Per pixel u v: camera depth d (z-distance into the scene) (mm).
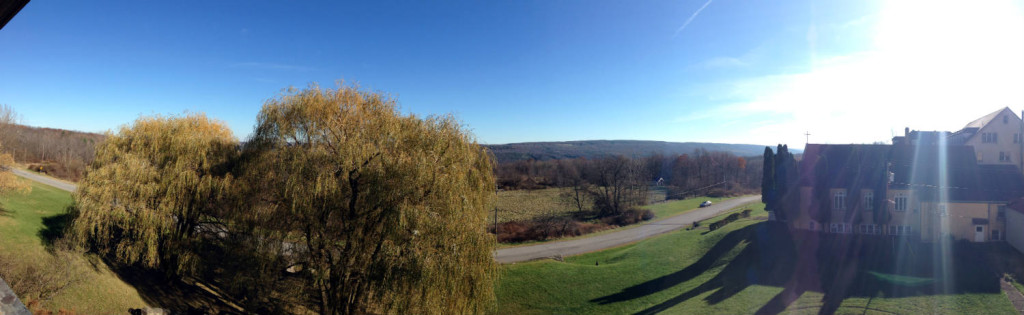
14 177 27594
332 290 20781
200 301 23984
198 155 24797
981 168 40750
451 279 19641
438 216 19750
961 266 31375
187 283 25422
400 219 18969
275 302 22344
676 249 44469
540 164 129000
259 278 21031
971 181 38344
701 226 56062
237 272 21703
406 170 19719
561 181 104125
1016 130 49469
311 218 19859
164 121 26203
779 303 27750
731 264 37000
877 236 38250
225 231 24453
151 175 23625
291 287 22062
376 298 19812
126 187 23031
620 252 46938
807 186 41500
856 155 41562
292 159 20141
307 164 19812
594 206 75688
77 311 18453
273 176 20484
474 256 21172
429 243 19562
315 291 22172
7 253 20047
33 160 59938
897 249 35438
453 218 20141
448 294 20078
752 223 48156
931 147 41875
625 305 31688
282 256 21000
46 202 31188
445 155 21547
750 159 127188
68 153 65312
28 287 18062
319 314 23391
